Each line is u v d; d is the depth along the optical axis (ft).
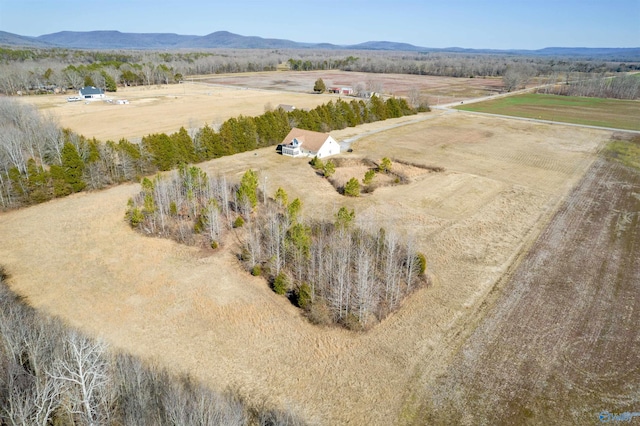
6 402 67.41
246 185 167.84
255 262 134.92
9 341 77.61
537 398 87.51
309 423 80.53
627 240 155.74
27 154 213.46
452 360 97.50
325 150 255.09
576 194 201.36
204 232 154.10
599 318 112.88
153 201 161.68
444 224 168.04
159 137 226.17
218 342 101.81
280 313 112.88
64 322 106.52
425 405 85.51
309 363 95.91
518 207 185.57
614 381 92.17
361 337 104.47
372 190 202.28
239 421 71.97
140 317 110.01
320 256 126.52
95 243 147.74
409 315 113.19
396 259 134.72
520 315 113.70
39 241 148.46
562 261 141.18
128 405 69.82
